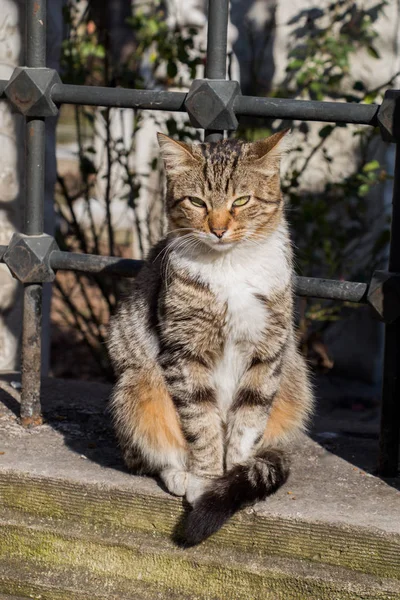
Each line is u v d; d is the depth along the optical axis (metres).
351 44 7.21
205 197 3.74
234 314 3.64
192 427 3.66
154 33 7.34
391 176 6.53
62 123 11.77
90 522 3.64
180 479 3.51
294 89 7.55
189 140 6.93
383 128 3.57
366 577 3.28
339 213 7.66
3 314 6.11
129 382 3.81
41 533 3.67
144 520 3.57
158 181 8.17
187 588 3.47
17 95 4.05
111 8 8.80
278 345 3.71
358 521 3.31
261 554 3.41
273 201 3.84
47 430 4.25
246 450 3.72
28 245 4.12
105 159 9.14
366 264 7.54
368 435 4.39
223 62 3.86
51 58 6.28
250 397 3.73
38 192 4.16
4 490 3.75
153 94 3.92
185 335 3.66
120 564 3.56
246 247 3.71
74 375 7.98
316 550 3.34
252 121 7.51
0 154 5.90
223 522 3.32
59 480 3.67
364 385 7.50
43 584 3.61
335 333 7.65
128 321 3.94
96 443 4.10
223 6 3.80
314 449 4.09
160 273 3.83
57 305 9.12
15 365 6.22
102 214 9.57
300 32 7.56
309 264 7.20
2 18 5.76
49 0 6.18
